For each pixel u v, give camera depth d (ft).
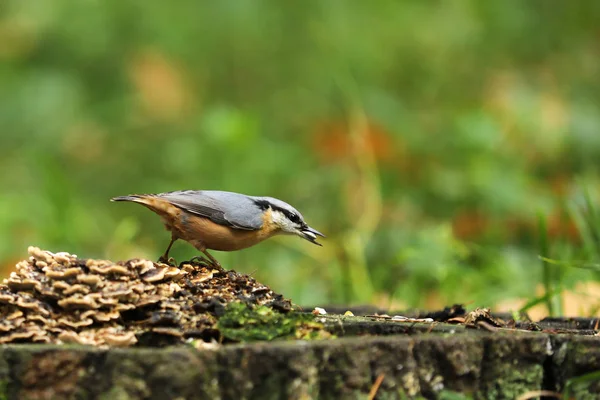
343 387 17.51
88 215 45.21
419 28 55.67
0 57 54.39
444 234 35.86
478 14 55.77
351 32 55.83
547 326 24.26
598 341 18.88
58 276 18.52
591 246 32.40
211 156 44.83
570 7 56.34
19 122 51.90
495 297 33.40
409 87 54.65
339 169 49.37
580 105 50.90
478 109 48.21
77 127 52.85
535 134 48.91
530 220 41.34
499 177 43.24
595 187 42.55
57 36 55.06
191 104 55.11
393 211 45.50
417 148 50.47
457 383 18.38
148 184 49.32
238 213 27.09
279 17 57.77
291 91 55.83
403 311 27.17
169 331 18.19
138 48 55.83
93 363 16.80
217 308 18.95
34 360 16.81
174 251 41.50
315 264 40.93
